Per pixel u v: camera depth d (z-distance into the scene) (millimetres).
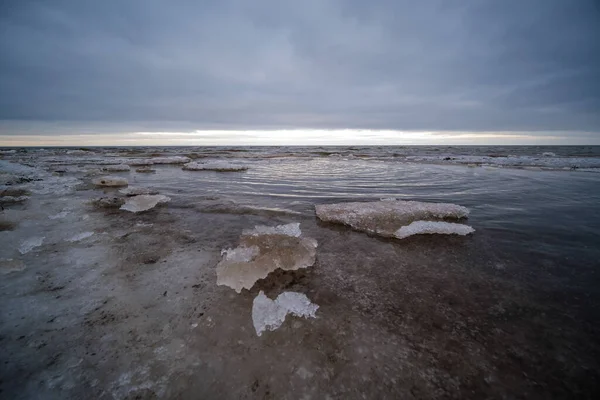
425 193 6512
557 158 18859
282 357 1525
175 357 1509
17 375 1363
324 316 1888
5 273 2375
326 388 1352
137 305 1972
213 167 11664
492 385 1377
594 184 7809
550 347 1625
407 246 3242
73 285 2223
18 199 5391
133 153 25406
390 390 1344
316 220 4340
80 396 1280
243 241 3045
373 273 2549
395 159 17828
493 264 2756
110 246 3098
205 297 2098
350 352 1567
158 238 3395
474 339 1687
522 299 2129
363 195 6297
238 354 1541
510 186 7469
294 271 2570
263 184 7855
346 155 22516
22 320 1767
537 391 1349
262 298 2039
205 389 1331
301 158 19141
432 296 2160
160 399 1277
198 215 4520
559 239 3473
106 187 7148
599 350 1604
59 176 9367
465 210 4504
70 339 1615
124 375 1390
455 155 22594
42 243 3143
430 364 1493
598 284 2367
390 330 1756
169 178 9156
